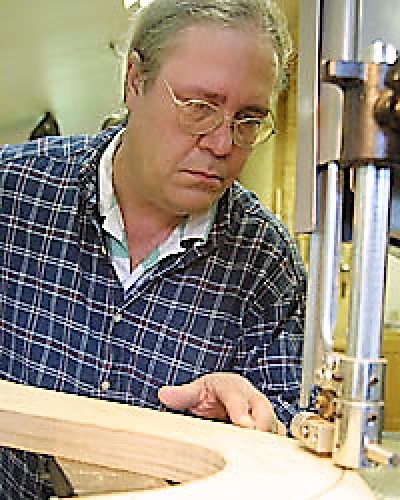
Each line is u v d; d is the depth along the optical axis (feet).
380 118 1.67
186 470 2.19
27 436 2.52
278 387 4.02
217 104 3.31
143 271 4.06
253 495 1.73
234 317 4.16
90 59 10.10
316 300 1.95
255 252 4.23
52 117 12.16
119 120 4.53
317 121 1.81
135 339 4.09
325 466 1.96
